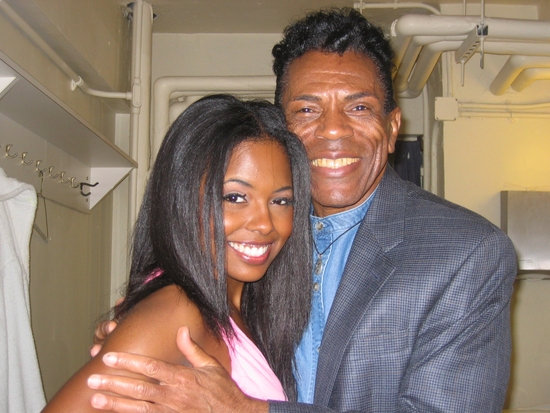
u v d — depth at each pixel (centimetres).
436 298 110
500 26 218
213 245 96
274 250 107
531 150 264
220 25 287
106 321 102
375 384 110
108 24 231
